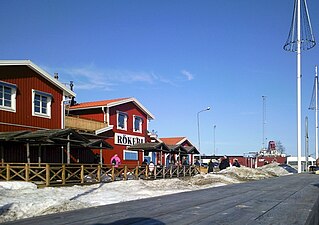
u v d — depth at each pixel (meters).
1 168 20.56
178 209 12.16
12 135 21.05
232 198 15.48
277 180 28.28
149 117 41.75
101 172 23.48
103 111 34.94
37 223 9.74
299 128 41.44
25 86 24.44
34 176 19.50
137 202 14.36
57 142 22.88
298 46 41.47
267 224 9.38
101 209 12.39
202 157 72.06
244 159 73.94
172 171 32.72
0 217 10.74
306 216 10.61
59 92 27.44
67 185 20.25
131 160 37.50
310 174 39.12
